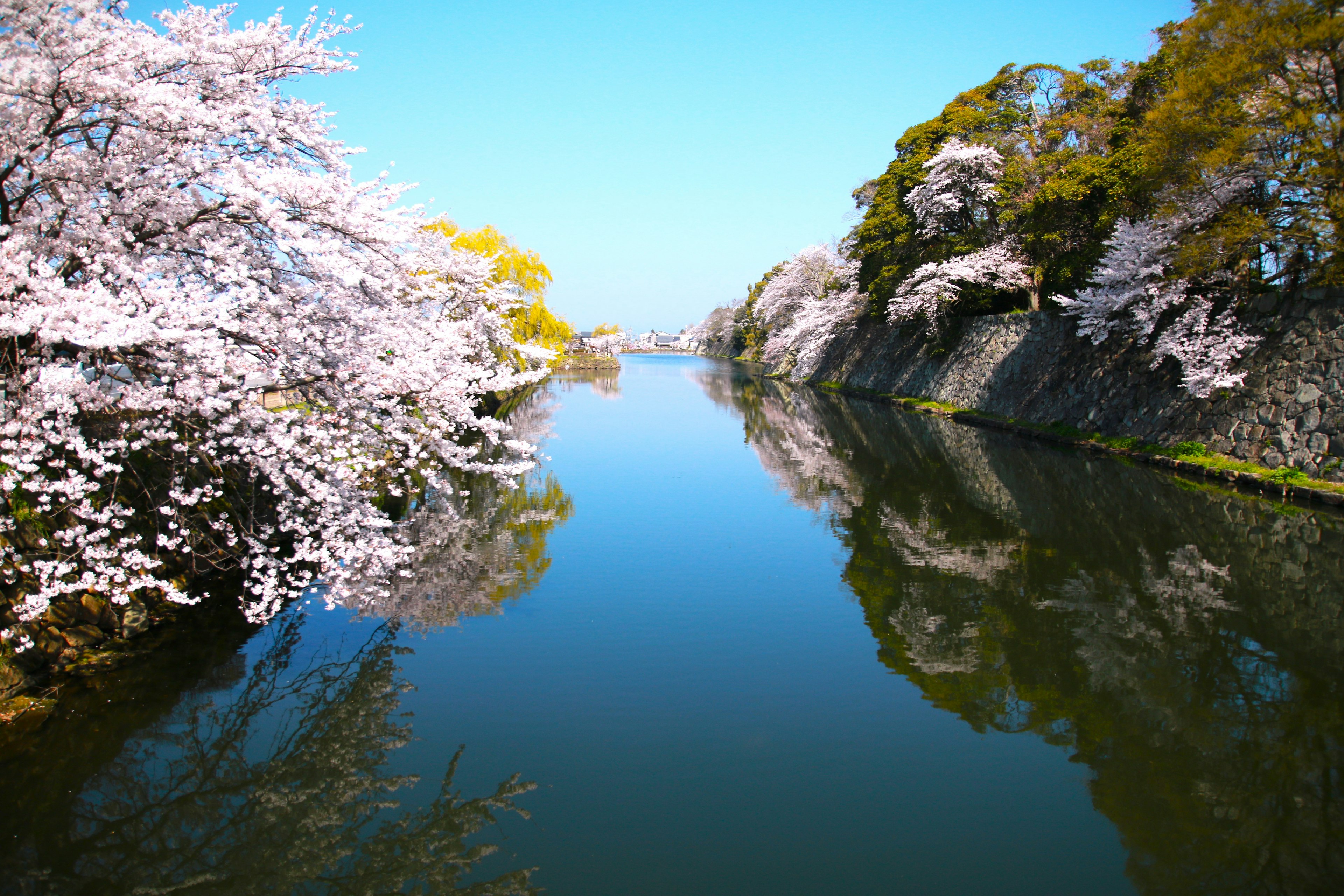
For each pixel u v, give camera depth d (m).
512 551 10.00
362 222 5.73
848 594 8.29
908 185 27.89
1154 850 4.24
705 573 9.02
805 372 46.78
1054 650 6.75
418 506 12.39
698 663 6.57
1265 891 3.90
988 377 24.00
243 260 5.69
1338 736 5.30
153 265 5.09
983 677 6.28
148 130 5.40
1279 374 12.45
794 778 4.91
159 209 5.37
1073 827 4.42
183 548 6.83
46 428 4.88
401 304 6.71
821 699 5.94
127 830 4.54
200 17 5.63
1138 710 5.71
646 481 14.92
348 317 5.92
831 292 41.81
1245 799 4.67
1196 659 6.49
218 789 4.91
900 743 5.32
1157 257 14.40
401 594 8.26
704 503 12.92
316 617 7.52
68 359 5.20
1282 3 10.84
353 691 6.07
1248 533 9.95
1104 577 8.61
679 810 4.57
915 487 13.96
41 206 5.12
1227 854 4.18
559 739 5.38
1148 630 7.11
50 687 5.74
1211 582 8.31
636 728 5.51
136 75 5.54
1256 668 6.30
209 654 6.60
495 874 4.04
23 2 4.38
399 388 6.61
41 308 4.38
